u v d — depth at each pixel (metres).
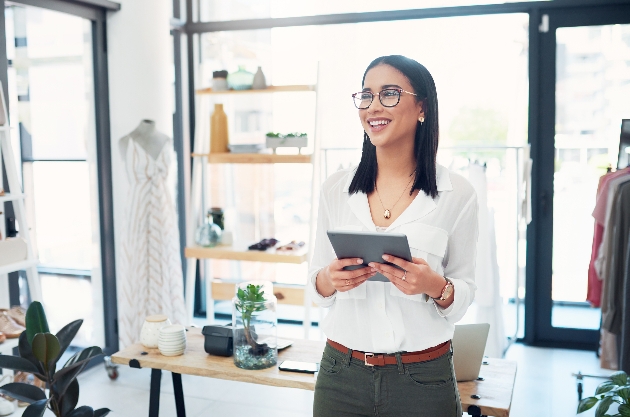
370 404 1.58
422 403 1.54
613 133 4.26
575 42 4.25
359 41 4.58
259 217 4.96
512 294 4.53
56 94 3.94
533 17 4.25
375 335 1.56
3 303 3.43
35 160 3.94
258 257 4.11
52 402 2.24
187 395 3.69
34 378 3.34
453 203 1.56
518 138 4.39
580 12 4.20
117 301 4.28
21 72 3.71
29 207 3.98
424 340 1.55
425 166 1.58
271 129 4.83
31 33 3.72
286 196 4.88
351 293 1.59
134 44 4.07
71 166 4.09
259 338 2.45
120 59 4.08
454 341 2.21
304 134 4.14
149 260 4.02
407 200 1.60
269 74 4.80
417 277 1.44
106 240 4.18
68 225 4.14
